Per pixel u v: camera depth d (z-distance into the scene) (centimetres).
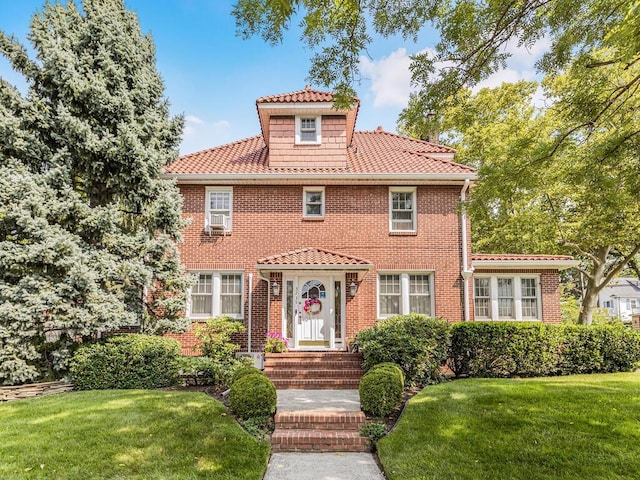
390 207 1561
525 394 890
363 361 1223
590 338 1266
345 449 735
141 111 1298
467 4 610
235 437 718
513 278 1583
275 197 1555
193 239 1527
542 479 561
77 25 1228
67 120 1132
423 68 673
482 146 2269
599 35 621
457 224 1553
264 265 1338
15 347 1043
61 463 620
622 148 741
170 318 1332
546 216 1908
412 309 1527
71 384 1073
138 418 791
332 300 1418
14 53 1173
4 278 1102
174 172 1520
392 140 1991
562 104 806
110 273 1161
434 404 845
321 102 1595
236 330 1248
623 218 1589
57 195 1163
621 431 693
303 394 1055
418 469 605
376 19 599
